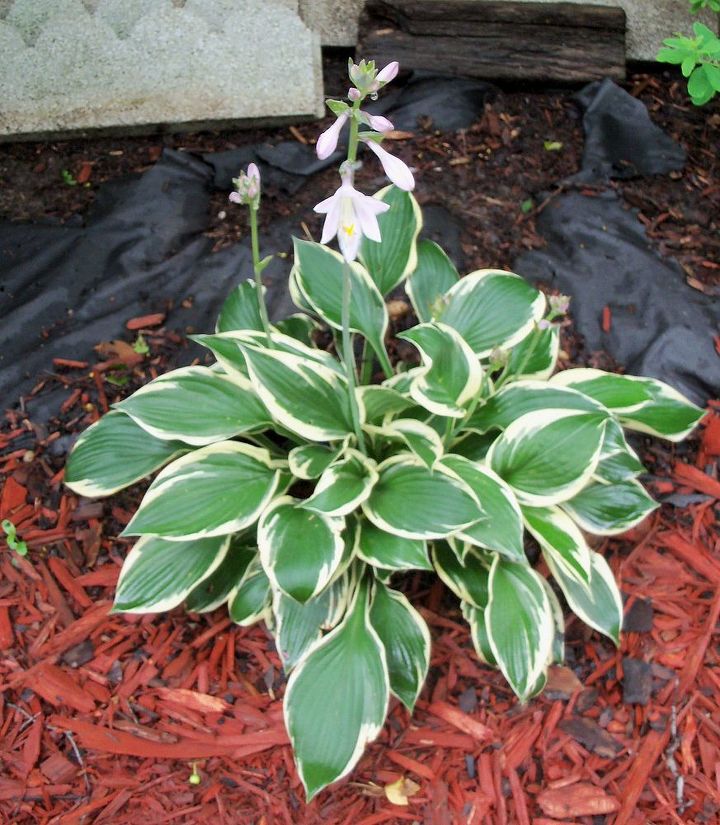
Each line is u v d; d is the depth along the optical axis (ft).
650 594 2.92
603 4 4.09
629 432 3.25
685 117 4.08
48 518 3.02
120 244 3.55
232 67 3.84
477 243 3.53
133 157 3.88
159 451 2.84
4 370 3.28
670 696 2.73
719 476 3.17
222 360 2.73
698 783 2.58
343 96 4.10
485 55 4.00
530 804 2.56
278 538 2.47
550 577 2.96
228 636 2.83
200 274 3.47
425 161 3.76
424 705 2.71
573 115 3.98
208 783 2.57
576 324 3.41
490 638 2.53
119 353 3.32
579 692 2.74
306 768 2.40
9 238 3.57
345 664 2.53
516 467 2.62
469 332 2.93
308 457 2.70
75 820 2.50
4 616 2.83
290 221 3.59
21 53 3.75
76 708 2.68
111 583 2.91
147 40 3.79
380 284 3.03
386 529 2.48
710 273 3.55
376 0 3.98
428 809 2.53
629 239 3.59
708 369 3.34
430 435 2.62
